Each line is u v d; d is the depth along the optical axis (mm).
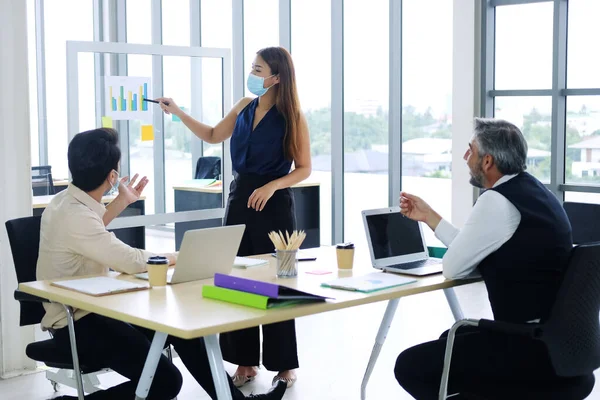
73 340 2713
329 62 7684
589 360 2498
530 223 2568
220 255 2812
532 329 2334
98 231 2828
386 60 7227
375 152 7449
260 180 3824
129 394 2877
